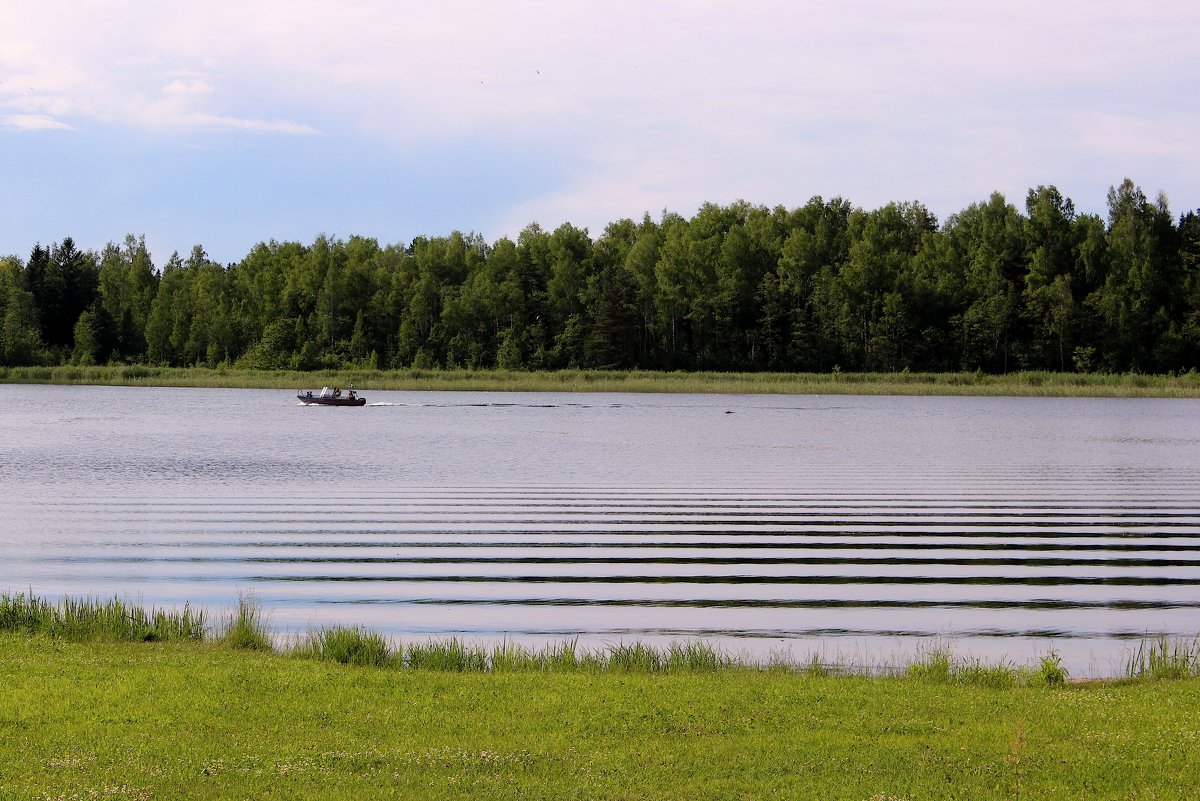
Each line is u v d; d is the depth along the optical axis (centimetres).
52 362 17412
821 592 2836
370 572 3061
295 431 8244
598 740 1395
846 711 1547
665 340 19225
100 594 2766
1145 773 1291
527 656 1956
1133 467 5906
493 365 18275
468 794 1200
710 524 3922
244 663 1822
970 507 4369
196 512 4191
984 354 17288
